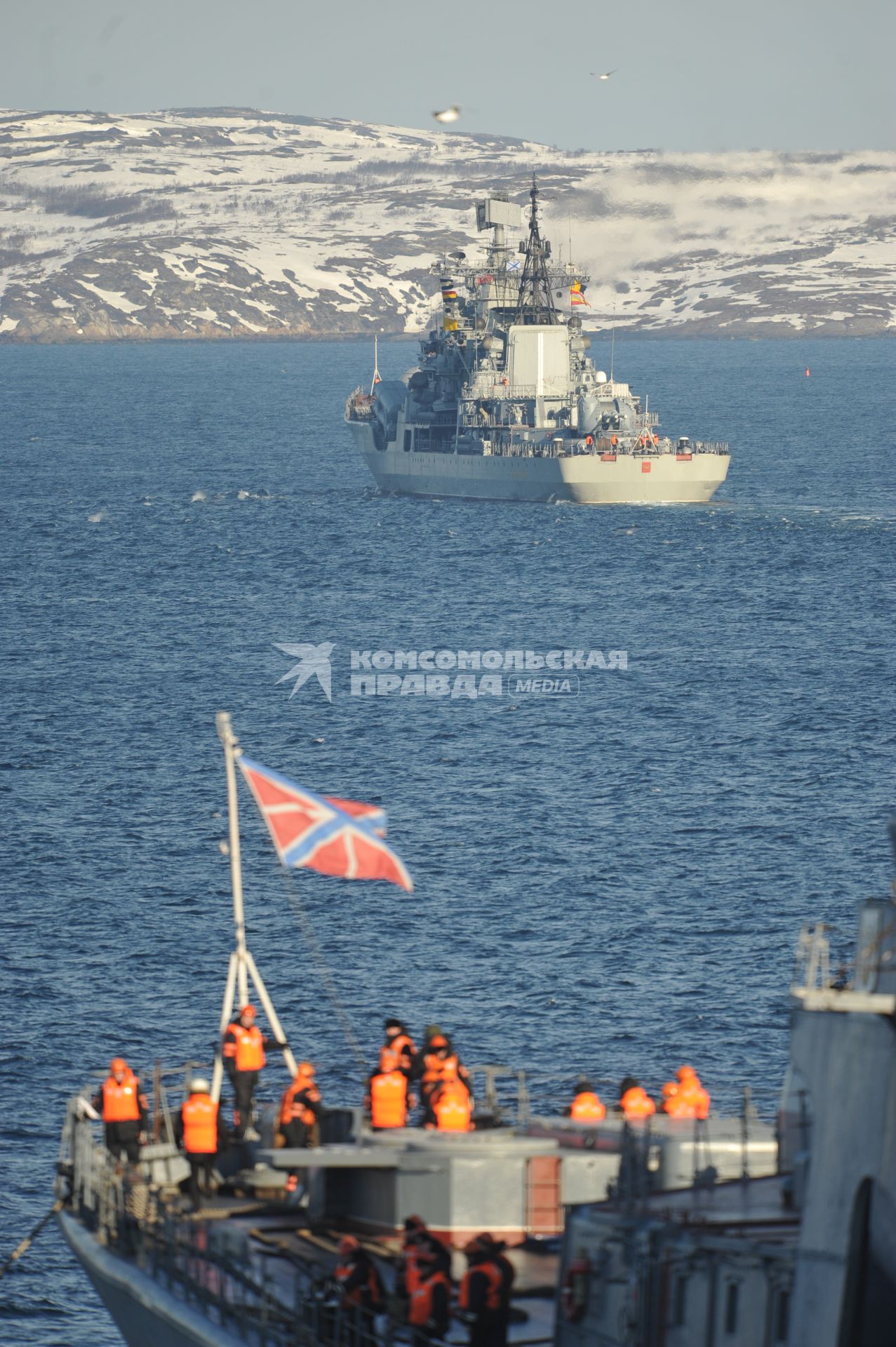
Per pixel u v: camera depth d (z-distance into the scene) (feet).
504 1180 351.67
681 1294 280.10
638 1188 324.19
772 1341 264.93
